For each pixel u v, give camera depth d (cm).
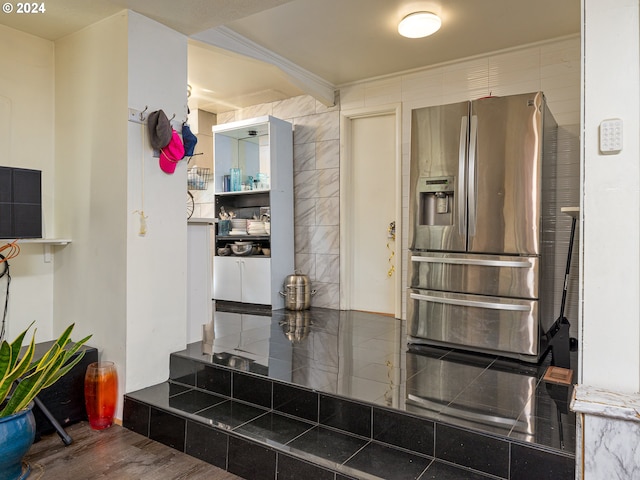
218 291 527
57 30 288
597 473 136
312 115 499
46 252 304
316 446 207
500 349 300
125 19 262
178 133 294
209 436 225
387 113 455
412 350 319
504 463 184
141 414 256
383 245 468
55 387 255
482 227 308
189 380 286
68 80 296
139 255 272
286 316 444
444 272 323
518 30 345
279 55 393
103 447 239
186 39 299
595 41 145
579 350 148
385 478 181
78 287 291
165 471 216
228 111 573
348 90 471
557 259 364
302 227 510
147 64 273
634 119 140
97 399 259
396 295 439
